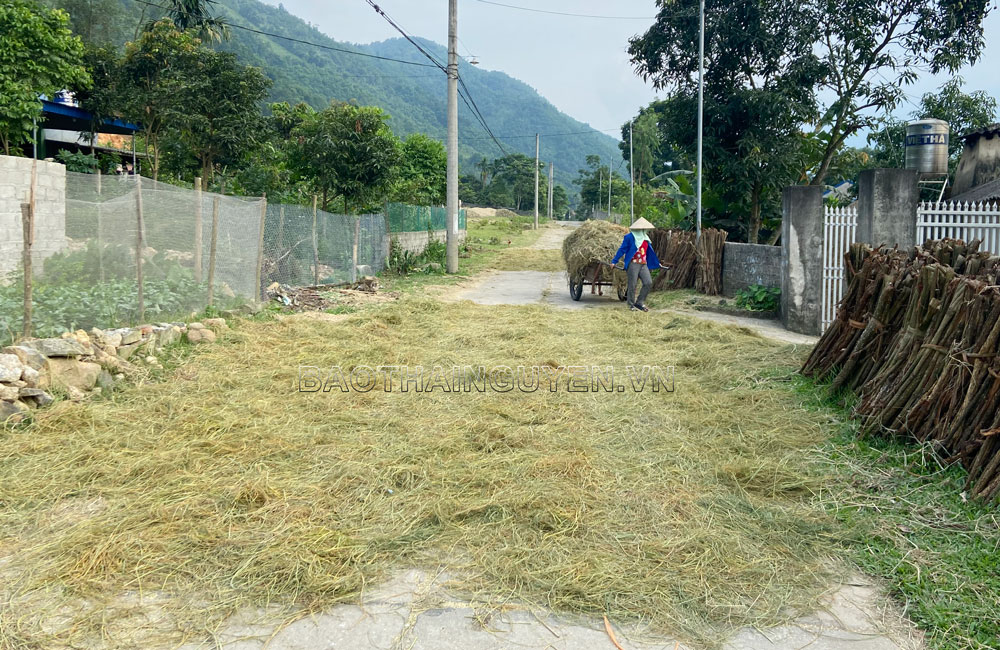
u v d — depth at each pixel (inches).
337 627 113.4
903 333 202.4
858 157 850.1
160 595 120.7
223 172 763.4
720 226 796.6
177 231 331.3
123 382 236.1
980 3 681.6
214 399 226.2
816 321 406.9
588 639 111.5
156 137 780.6
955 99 781.9
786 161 689.6
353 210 779.4
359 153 729.6
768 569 130.6
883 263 233.3
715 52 713.6
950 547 137.3
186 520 144.7
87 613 115.0
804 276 407.8
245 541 137.1
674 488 165.6
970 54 703.7
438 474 170.9
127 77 753.6
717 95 749.3
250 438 192.7
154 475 167.5
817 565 133.2
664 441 199.6
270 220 453.7
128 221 306.0
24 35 527.5
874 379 207.8
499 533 142.7
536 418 217.9
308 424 207.6
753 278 502.0
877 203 380.2
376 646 108.9
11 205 378.9
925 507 152.8
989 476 153.3
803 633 113.7
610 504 156.9
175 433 194.9
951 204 385.4
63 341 222.7
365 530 142.7
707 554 134.8
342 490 162.4
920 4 692.7
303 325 356.2
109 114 770.2
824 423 213.2
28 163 391.9
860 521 149.6
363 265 613.9
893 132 776.9
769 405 233.9
